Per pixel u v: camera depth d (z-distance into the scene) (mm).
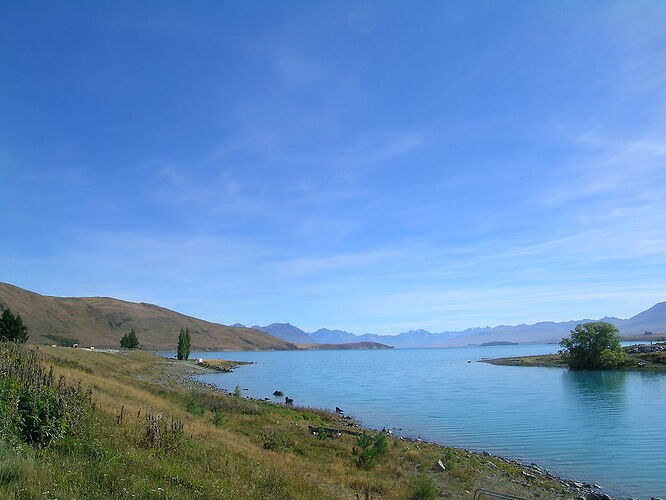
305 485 14695
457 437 36281
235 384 87125
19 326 57219
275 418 34094
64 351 50656
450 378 99312
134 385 40312
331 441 27234
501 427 40250
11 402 10930
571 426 40094
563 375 99000
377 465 22453
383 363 189500
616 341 106938
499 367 138500
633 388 69438
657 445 32281
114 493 8703
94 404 16203
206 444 17297
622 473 25828
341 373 124250
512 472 25062
